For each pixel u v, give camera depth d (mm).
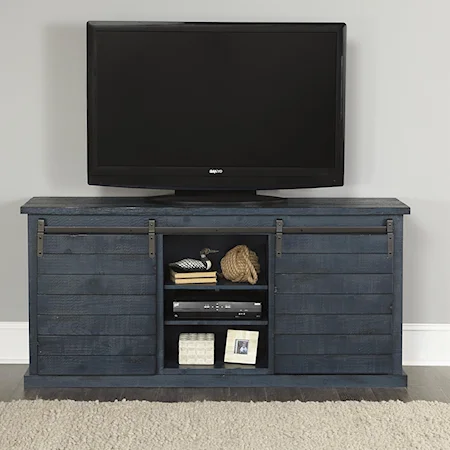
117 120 3750
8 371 3879
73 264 3613
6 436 3094
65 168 3943
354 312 3652
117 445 3021
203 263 3746
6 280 3980
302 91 3754
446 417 3295
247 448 3010
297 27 3717
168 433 3127
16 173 3939
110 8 3885
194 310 3697
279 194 3992
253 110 3756
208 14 3891
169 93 3740
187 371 3664
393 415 3312
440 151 3943
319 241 3619
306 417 3285
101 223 3604
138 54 3717
